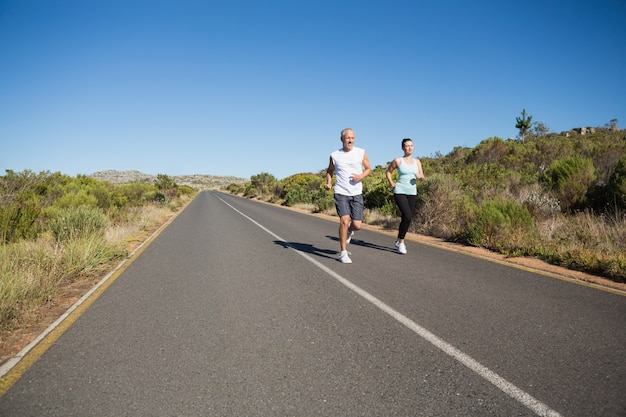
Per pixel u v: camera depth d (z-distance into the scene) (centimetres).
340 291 484
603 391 237
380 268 618
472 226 875
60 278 559
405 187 738
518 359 284
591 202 1030
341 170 643
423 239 952
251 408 225
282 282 538
